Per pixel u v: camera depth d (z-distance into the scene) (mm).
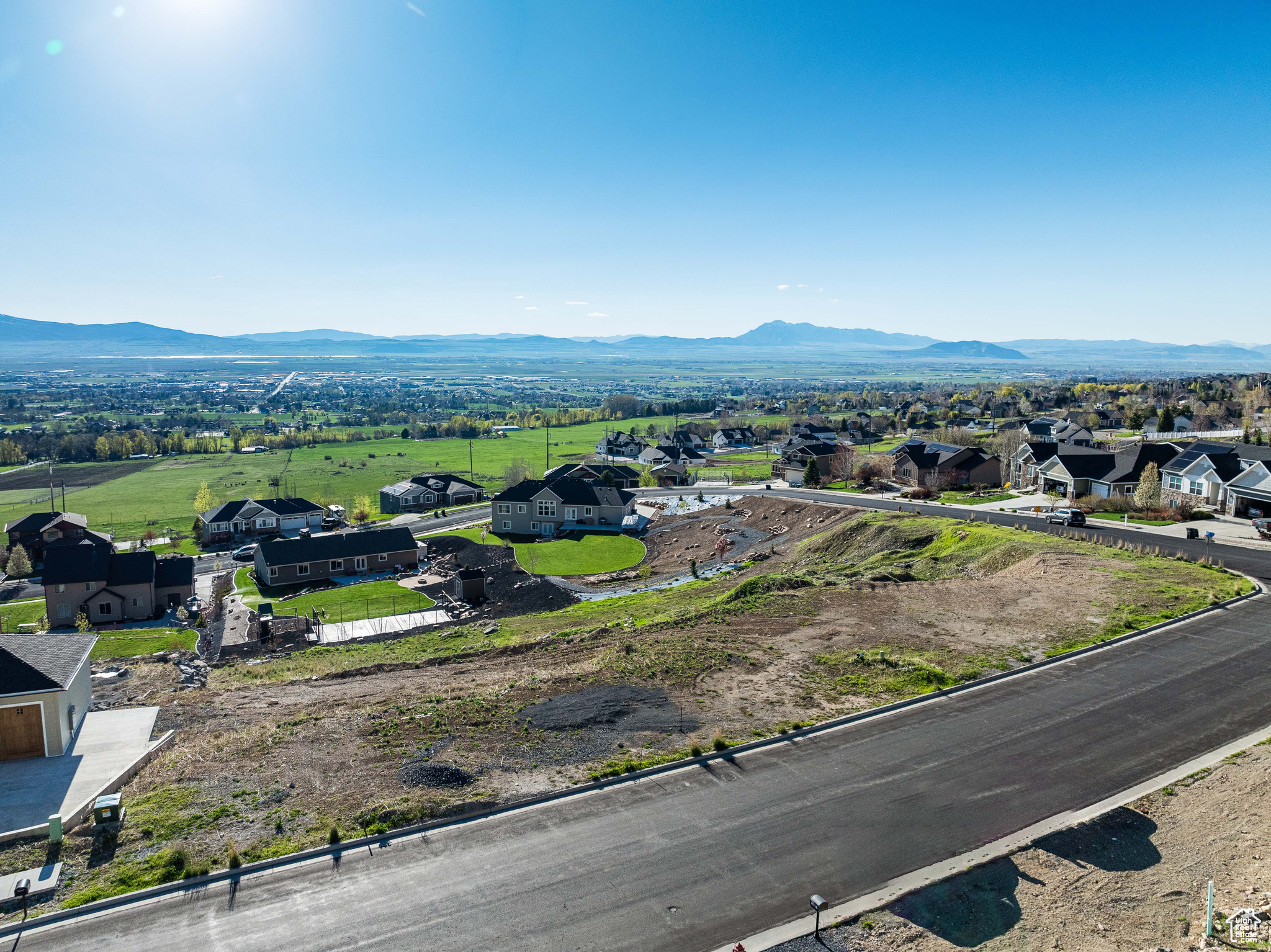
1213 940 14320
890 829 18203
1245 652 28109
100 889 16250
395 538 72062
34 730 23328
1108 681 26125
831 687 26688
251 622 54500
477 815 19188
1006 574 41844
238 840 18109
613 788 20359
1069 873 16516
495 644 40969
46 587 57656
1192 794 19203
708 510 82812
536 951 14570
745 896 16031
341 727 25000
